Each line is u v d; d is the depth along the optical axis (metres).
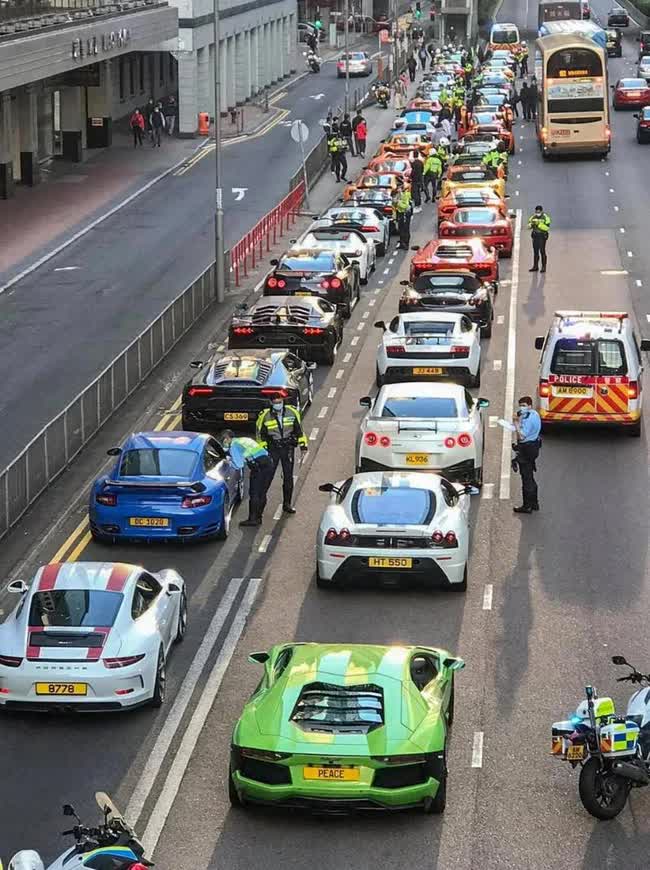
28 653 24.58
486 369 49.88
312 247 62.75
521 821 21.41
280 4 158.75
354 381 48.84
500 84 141.12
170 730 24.67
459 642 28.30
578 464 40.22
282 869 20.19
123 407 46.03
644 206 83.19
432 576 30.36
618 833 21.06
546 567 32.41
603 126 100.88
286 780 20.77
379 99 137.12
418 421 36.62
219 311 59.56
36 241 75.38
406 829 21.20
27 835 21.25
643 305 59.34
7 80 74.75
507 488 38.06
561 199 86.38
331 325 50.72
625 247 71.50
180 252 72.25
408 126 110.06
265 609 30.16
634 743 20.88
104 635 24.89
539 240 65.38
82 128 104.75
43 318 59.16
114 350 53.84
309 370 46.19
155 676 25.25
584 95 100.56
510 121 117.38
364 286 64.88
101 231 78.12
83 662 24.48
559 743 21.12
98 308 60.75
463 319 47.72
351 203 76.50
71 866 16.83
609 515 35.91
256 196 88.88
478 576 31.91
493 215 69.88
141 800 22.28
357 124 107.69
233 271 66.19
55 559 33.34
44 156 102.25
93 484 35.22
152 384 48.72
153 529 33.47
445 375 46.00
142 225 79.75
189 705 25.69
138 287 64.56
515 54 166.50
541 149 104.69
